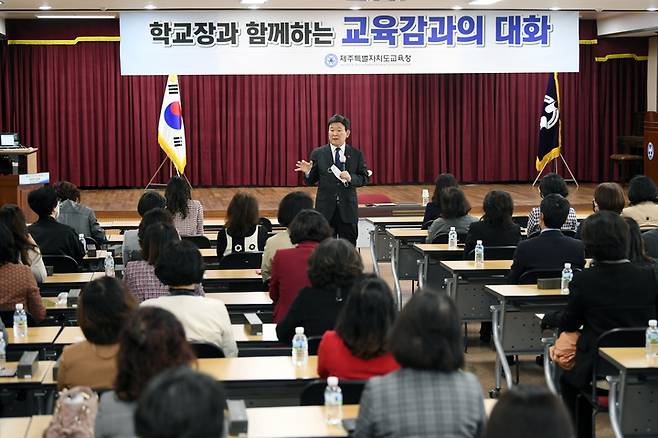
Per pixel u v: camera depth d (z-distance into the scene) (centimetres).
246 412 312
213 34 1119
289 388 363
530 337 534
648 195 685
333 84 1600
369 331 312
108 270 596
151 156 1570
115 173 1563
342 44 1132
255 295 529
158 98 1556
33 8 1170
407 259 788
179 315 382
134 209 1270
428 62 1146
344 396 313
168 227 488
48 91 1525
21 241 526
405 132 1627
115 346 322
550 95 1470
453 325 250
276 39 1125
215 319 387
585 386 429
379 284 317
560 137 1530
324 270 395
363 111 1609
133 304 325
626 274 421
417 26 1140
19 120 1527
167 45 1119
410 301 254
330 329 396
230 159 1592
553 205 559
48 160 1541
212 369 366
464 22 1146
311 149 1602
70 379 322
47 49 1516
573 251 556
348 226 850
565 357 436
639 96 1655
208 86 1573
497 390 539
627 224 432
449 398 246
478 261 624
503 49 1156
